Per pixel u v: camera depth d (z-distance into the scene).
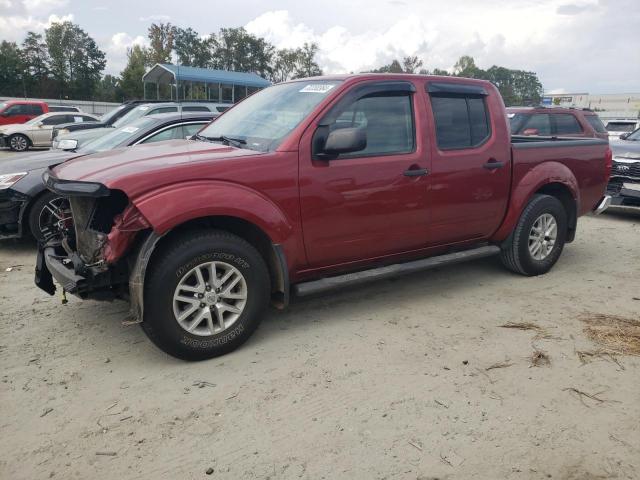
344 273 4.36
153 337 3.53
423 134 4.43
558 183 5.47
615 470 2.64
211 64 71.00
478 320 4.41
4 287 5.09
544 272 5.63
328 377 3.47
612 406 3.18
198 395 3.25
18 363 3.62
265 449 2.77
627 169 8.40
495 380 3.45
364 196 4.12
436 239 4.73
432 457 2.72
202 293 3.58
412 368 3.59
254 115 4.48
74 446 2.78
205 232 3.57
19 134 20.16
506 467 2.65
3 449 2.75
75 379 3.42
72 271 3.66
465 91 4.76
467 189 4.73
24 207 6.02
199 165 3.52
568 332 4.18
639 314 4.58
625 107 70.75
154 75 25.55
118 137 6.77
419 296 4.95
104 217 3.66
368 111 4.20
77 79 83.25
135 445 2.79
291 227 3.83
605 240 7.38
